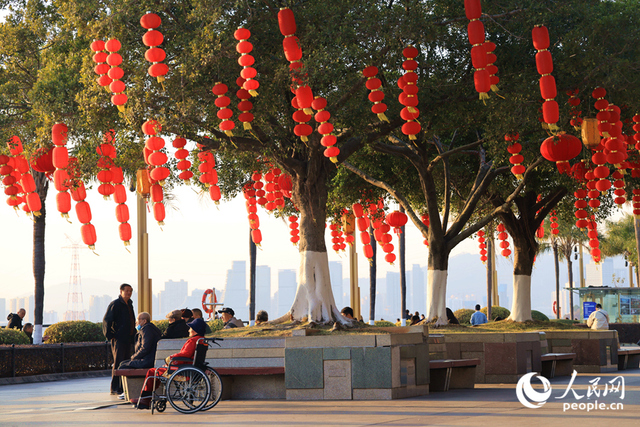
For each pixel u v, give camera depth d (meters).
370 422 8.43
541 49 11.49
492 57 11.40
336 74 12.16
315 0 12.62
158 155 12.22
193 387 10.45
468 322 36.41
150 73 11.49
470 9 10.72
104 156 13.05
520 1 13.42
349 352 11.27
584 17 13.98
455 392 12.63
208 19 12.42
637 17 14.05
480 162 21.30
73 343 22.75
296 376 11.43
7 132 14.38
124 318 13.96
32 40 14.54
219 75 12.53
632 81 14.08
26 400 13.49
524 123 14.39
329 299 13.44
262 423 8.64
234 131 13.96
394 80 16.00
